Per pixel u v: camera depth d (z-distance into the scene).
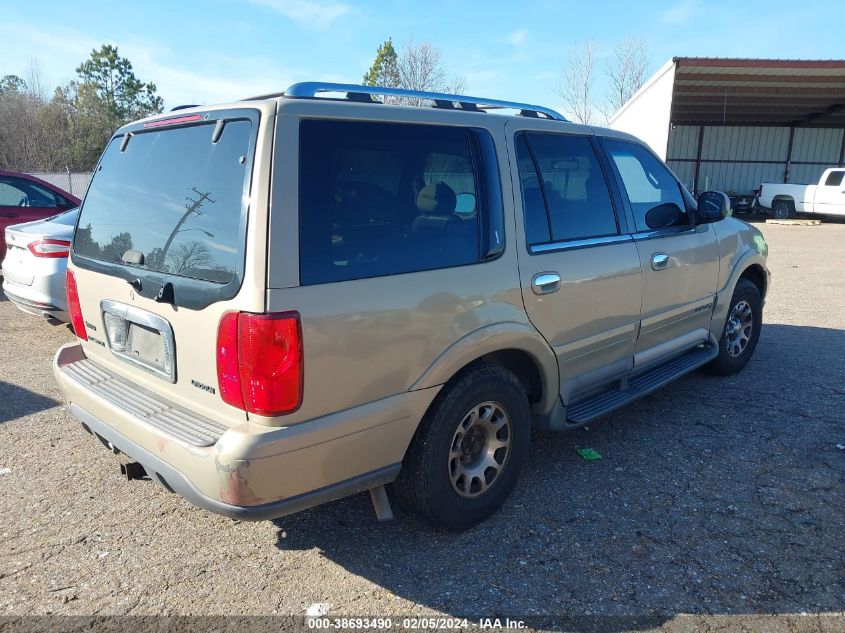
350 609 2.73
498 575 2.94
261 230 2.40
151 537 3.26
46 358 6.16
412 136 2.94
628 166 4.23
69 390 3.31
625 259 3.95
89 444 4.32
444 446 3.02
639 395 4.19
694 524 3.33
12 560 3.05
